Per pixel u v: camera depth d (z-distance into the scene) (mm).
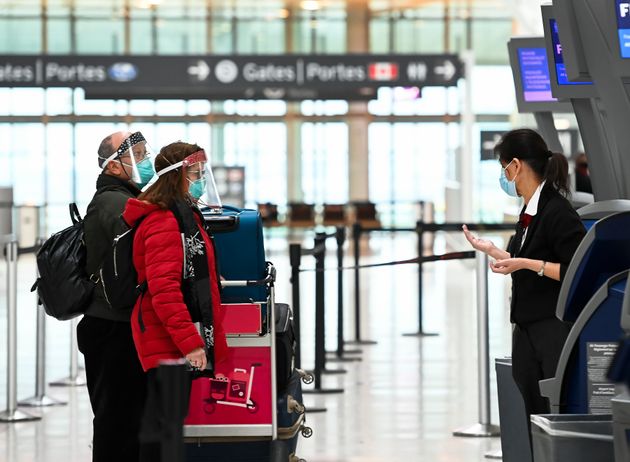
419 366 13633
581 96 7727
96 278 6676
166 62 29703
